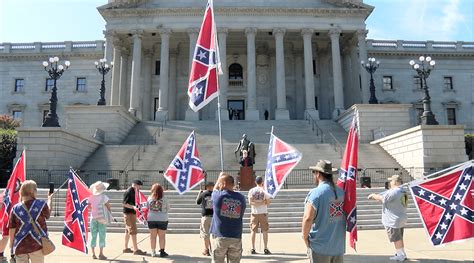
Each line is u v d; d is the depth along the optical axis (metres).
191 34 51.09
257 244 13.73
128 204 12.09
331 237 6.06
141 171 27.08
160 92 49.84
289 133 40.84
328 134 40.91
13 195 9.96
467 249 12.37
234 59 60.09
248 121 45.16
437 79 64.62
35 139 28.23
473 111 64.38
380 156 33.09
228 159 31.14
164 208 11.78
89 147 32.88
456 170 10.03
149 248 13.10
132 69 52.12
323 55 59.31
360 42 52.38
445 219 9.88
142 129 43.12
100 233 11.34
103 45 63.56
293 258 11.34
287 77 59.19
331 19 52.81
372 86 42.56
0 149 30.69
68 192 11.16
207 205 11.93
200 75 13.48
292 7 51.81
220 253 7.17
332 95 58.12
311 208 6.04
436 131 29.14
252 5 53.84
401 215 10.53
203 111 55.59
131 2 52.72
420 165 29.05
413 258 10.95
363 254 11.69
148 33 53.03
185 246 13.59
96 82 62.75
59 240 14.54
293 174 28.22
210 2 13.95
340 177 8.40
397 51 63.66
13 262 7.40
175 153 32.59
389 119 39.91
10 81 63.78
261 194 12.16
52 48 63.97
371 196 11.02
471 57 65.44
